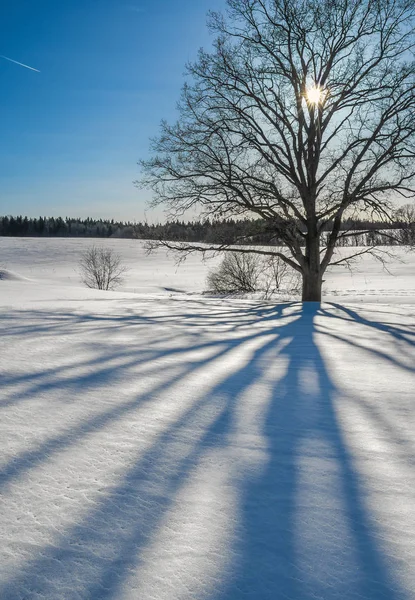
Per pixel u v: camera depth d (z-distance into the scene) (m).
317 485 2.26
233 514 1.98
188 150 16.48
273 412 3.41
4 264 70.75
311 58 16.56
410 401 3.70
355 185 16.42
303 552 1.72
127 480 2.28
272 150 16.56
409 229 16.03
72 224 184.25
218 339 6.78
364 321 9.28
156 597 1.48
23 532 1.82
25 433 2.89
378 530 1.87
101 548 1.73
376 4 15.74
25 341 6.30
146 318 9.48
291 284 33.38
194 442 2.80
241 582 1.56
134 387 4.03
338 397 3.82
